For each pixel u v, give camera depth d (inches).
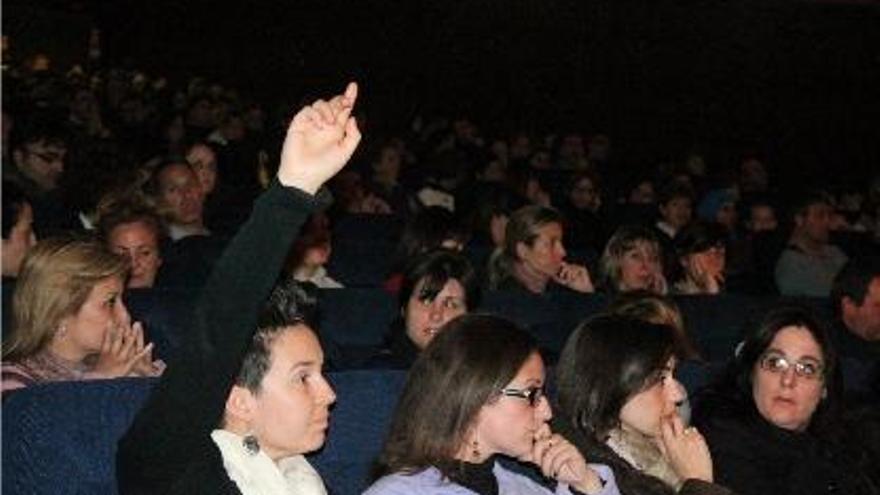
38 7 576.1
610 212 309.4
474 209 254.1
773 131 451.8
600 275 187.6
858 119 439.2
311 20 547.8
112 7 587.8
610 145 466.9
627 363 98.3
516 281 179.0
